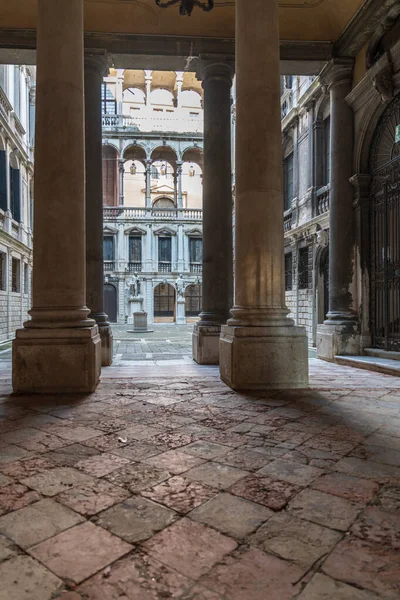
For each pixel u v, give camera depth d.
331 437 4.14
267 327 6.56
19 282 20.66
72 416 4.88
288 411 5.16
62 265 6.22
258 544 2.27
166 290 45.28
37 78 6.32
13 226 19.95
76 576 2.00
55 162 6.20
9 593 1.88
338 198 10.56
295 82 16.52
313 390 6.45
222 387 6.63
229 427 4.46
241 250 6.79
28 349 6.07
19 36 9.96
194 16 10.08
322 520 2.53
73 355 6.12
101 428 4.40
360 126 10.17
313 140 15.12
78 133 6.38
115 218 38.34
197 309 45.84
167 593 1.88
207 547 2.24
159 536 2.35
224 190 10.30
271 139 6.68
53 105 6.21
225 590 1.90
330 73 10.63
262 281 6.67
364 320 10.26
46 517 2.55
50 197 6.19
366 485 3.03
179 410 5.18
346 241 10.48
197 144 39.75
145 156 41.94
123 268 38.41
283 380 6.56
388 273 9.57
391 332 9.59
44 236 6.21
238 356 6.48
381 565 2.08
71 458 3.54
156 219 38.91
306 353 6.66
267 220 6.65
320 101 14.49
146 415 4.93
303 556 2.16
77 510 2.64
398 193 9.27
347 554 2.18
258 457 3.58
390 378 7.73
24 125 21.73
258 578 1.98
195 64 10.80
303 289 16.09
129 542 2.29
